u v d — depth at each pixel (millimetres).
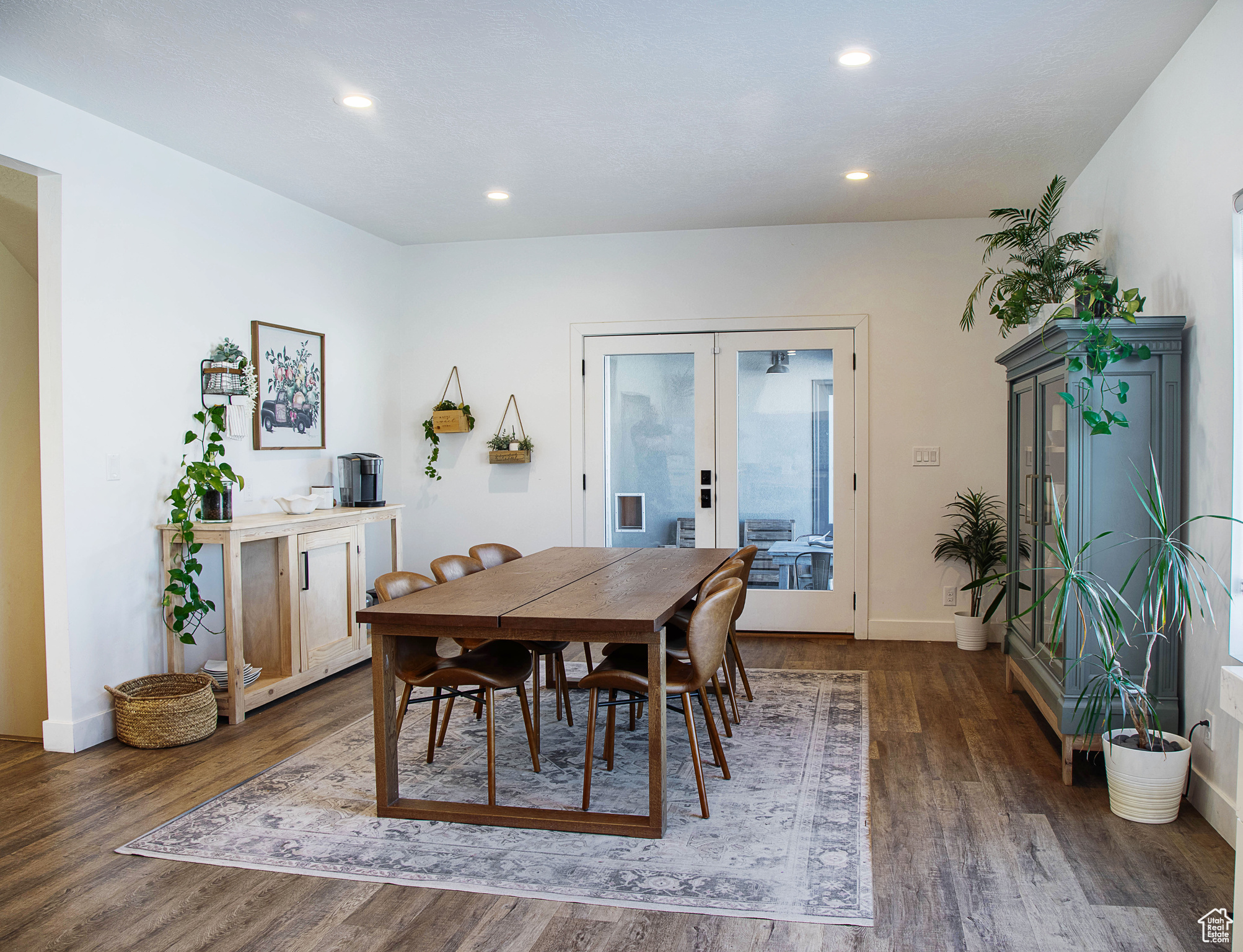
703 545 5762
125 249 3762
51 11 2721
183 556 3984
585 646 4375
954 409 5387
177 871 2496
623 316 5789
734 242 5629
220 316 4344
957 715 3896
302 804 2959
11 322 4051
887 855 2541
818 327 5531
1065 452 3061
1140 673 3016
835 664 4871
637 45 2984
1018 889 2332
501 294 5949
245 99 3432
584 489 5895
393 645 2893
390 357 5988
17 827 2799
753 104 3512
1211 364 2766
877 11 2752
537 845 2629
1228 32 2627
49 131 3395
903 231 5418
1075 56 3082
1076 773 3180
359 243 5605
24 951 2092
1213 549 2748
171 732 3516
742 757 3385
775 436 5656
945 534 5414
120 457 3727
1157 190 3258
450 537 6062
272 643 4277
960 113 3619
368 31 2869
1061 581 3053
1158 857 2506
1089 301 3041
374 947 2094
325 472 5223
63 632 3484
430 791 3055
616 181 4566
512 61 3105
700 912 2230
